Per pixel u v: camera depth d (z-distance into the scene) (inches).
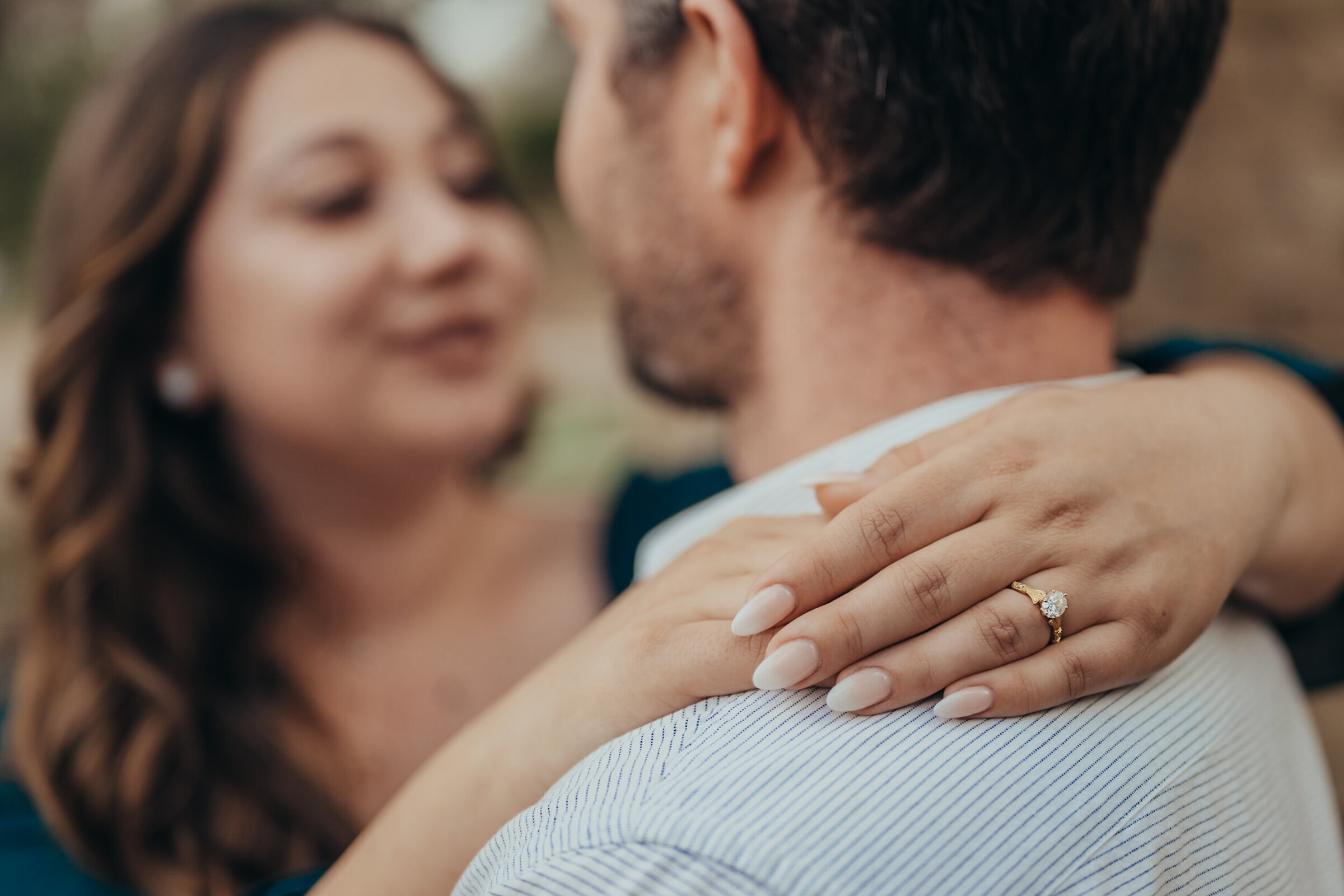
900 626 25.6
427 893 32.2
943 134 30.6
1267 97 103.8
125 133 69.3
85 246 70.7
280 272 68.1
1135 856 25.2
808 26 31.3
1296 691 39.3
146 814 60.1
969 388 32.6
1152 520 28.0
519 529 85.0
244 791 64.4
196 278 70.8
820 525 31.4
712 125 34.6
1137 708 28.5
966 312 32.3
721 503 36.3
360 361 70.7
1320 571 37.5
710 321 36.5
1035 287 32.3
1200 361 44.9
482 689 78.0
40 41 165.9
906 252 32.2
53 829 59.8
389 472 75.1
